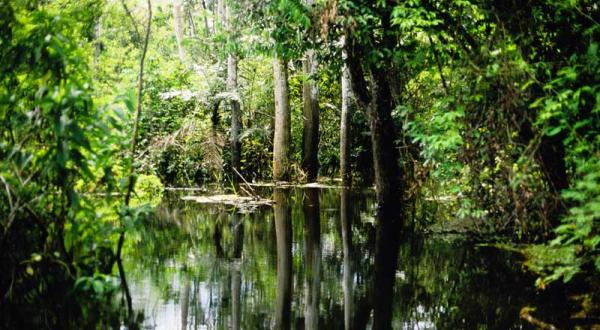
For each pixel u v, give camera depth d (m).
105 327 3.44
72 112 3.58
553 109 3.85
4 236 3.49
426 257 5.75
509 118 4.56
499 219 5.82
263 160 16.72
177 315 3.76
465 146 4.95
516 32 4.84
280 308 4.15
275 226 7.95
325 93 18.05
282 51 6.98
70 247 4.05
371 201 11.03
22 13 3.93
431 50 5.71
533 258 5.07
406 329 3.67
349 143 14.05
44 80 3.72
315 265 5.54
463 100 4.89
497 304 4.04
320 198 11.59
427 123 5.24
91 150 3.63
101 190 4.65
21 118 3.69
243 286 4.71
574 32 4.66
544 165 4.50
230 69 13.59
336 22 5.94
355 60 7.20
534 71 4.20
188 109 14.22
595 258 3.80
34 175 3.74
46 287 3.93
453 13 5.41
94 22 4.78
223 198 10.79
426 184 8.08
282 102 14.55
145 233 7.08
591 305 3.81
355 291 4.63
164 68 14.30
